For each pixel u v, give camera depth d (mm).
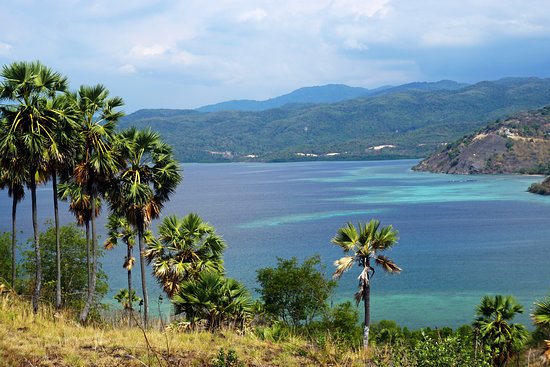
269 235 112438
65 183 29688
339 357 14375
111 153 25844
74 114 23656
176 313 19625
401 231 116188
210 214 155125
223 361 11719
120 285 65438
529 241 101312
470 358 9508
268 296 33219
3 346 11969
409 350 10273
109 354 12539
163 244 26844
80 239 35281
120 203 27516
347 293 64750
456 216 137875
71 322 17859
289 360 13586
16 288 31250
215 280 19406
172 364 12125
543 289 67000
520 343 24047
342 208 160750
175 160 28422
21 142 22156
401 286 69750
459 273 76562
